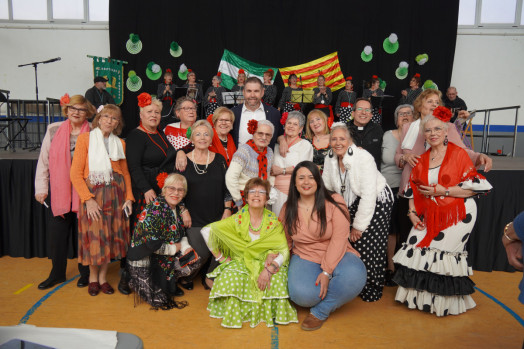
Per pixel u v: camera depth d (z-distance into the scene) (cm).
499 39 857
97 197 280
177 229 281
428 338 235
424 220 266
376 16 838
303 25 845
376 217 281
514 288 327
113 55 846
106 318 254
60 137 292
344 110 788
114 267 362
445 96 843
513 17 862
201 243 300
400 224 322
